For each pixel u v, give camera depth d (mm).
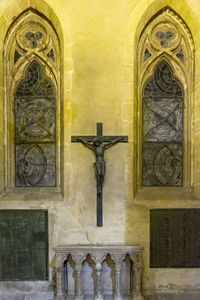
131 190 4215
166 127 4707
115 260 3945
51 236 4227
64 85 4254
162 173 4656
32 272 4230
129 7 4227
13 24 4645
